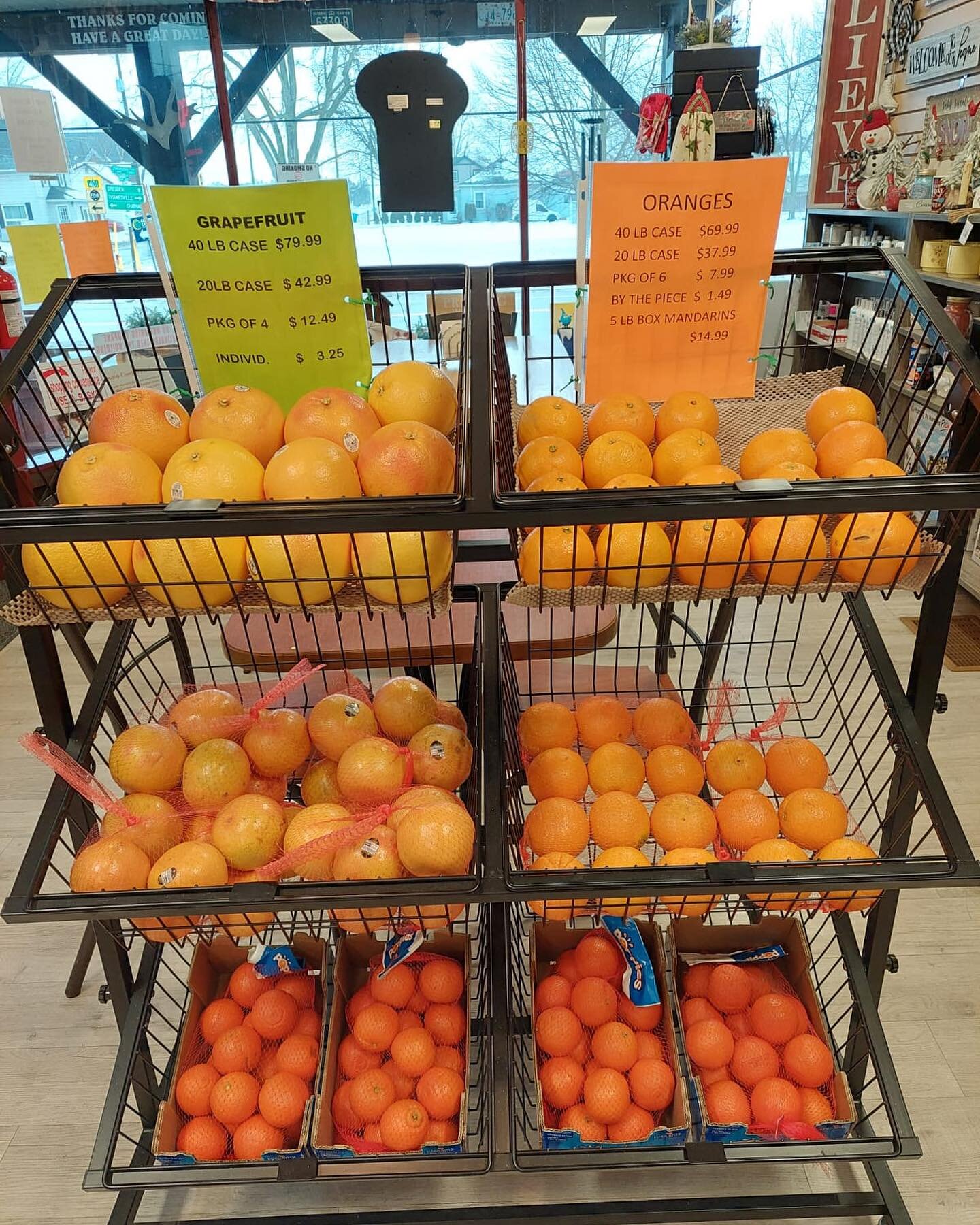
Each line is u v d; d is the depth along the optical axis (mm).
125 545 815
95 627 2877
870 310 3199
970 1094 1460
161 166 4512
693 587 871
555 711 1229
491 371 861
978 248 2703
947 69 3055
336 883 890
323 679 1474
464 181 4520
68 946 1805
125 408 904
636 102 4391
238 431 895
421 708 1128
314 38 4246
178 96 4344
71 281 1137
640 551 799
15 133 2334
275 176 4535
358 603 823
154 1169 1103
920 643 1064
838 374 1152
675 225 999
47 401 1494
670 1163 1096
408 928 1099
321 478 775
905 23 3383
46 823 975
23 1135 1447
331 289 1061
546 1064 1191
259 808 983
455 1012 1254
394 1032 1207
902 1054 1526
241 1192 1370
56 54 4176
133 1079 1287
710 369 1111
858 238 3629
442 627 1553
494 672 1195
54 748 996
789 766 1152
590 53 4285
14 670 2775
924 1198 1322
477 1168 1118
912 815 1102
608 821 1075
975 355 922
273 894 881
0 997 1693
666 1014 1246
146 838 982
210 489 790
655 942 1311
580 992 1229
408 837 916
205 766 1034
